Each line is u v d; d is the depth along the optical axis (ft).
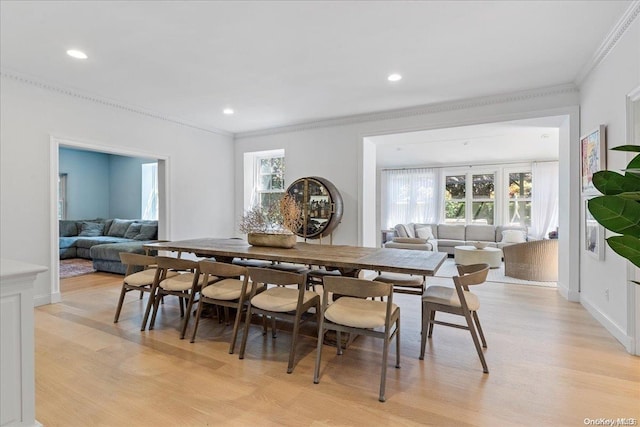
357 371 7.36
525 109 13.00
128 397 6.31
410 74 11.35
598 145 9.96
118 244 18.86
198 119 17.16
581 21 8.16
